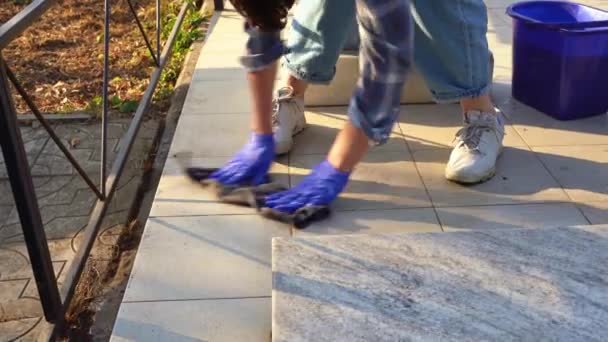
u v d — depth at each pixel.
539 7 3.11
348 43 2.97
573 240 2.02
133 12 3.25
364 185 2.48
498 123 2.58
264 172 2.42
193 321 1.88
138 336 1.84
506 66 3.50
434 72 2.55
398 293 1.82
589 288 1.83
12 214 2.67
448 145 2.75
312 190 2.29
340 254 1.98
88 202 2.71
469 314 1.75
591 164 2.58
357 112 2.02
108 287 2.18
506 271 1.90
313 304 1.79
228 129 2.91
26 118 3.31
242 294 1.98
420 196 2.41
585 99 2.88
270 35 2.10
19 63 3.99
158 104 3.44
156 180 2.78
